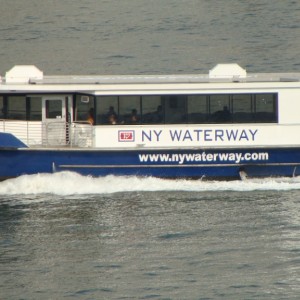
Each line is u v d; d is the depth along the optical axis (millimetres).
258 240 147750
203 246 146125
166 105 168875
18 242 147625
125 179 168625
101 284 135125
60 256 143125
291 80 171625
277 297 131875
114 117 168875
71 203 162625
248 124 169500
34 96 171375
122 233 150625
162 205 161375
